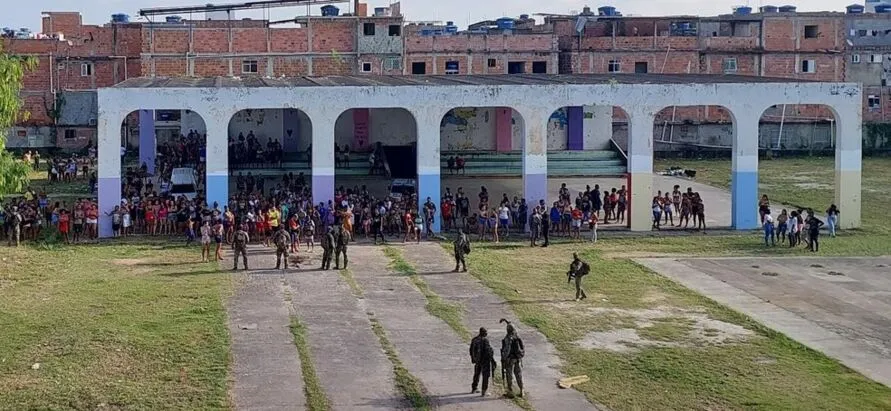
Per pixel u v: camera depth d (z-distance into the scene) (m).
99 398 20.23
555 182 54.47
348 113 54.97
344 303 28.89
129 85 43.16
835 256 36.91
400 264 34.75
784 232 39.47
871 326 27.02
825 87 42.31
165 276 32.25
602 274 33.31
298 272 33.25
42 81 75.31
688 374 22.48
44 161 69.75
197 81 48.25
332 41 69.88
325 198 41.06
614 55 74.44
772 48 76.06
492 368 20.88
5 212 38.97
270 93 40.47
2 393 20.48
